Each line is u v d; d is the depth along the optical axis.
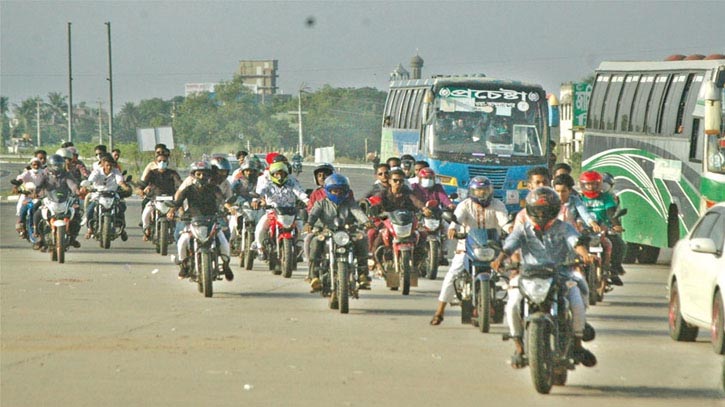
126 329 26.41
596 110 54.56
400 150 77.81
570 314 19.61
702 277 24.12
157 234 48.31
